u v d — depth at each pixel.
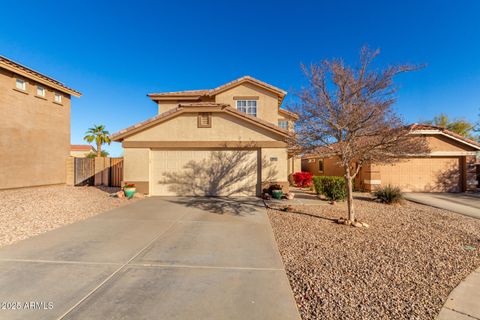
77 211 8.77
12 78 13.23
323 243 5.62
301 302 3.32
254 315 3.03
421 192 14.79
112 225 7.04
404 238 6.00
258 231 6.53
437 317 3.00
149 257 4.78
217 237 6.04
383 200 10.92
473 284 3.83
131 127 12.14
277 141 12.12
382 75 6.51
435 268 4.36
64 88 16.44
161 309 3.12
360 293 3.53
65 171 16.69
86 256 4.79
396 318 2.97
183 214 8.45
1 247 5.19
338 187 10.71
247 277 4.00
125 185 11.93
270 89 15.60
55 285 3.68
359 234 6.30
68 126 17.08
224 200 11.20
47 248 5.18
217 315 3.02
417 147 6.51
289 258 4.78
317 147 7.15
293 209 9.20
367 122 6.41
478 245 5.54
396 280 3.91
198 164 12.41
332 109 6.69
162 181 12.45
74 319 2.91
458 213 8.92
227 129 12.28
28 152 14.17
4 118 12.84
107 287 3.65
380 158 6.89
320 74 7.00
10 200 10.30
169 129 12.34
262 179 12.05
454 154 14.66
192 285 3.73
